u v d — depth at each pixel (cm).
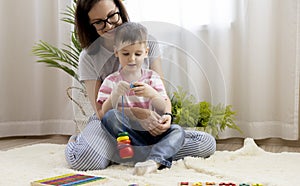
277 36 232
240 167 159
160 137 158
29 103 257
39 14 255
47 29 255
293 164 163
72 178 138
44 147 205
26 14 255
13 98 257
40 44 234
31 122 256
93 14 161
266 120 233
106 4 160
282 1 229
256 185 126
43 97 257
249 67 233
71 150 163
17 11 255
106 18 161
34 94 256
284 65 230
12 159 179
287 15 228
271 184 132
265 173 150
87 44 170
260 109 232
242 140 235
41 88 256
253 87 232
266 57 232
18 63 257
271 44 232
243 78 236
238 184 128
